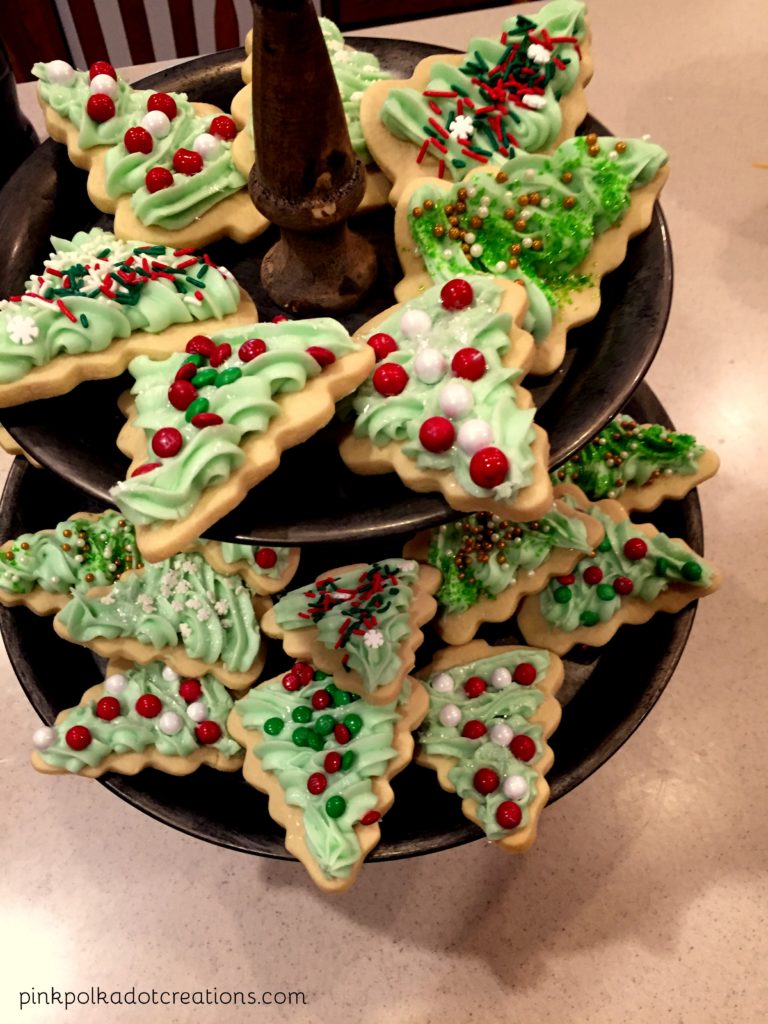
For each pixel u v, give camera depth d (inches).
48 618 15.4
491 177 11.0
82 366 10.4
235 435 9.1
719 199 20.9
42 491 16.3
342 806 12.6
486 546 14.2
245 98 12.5
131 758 14.0
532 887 15.7
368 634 12.9
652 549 14.7
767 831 16.0
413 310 10.2
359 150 12.2
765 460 18.8
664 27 22.6
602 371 10.5
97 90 12.1
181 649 14.4
